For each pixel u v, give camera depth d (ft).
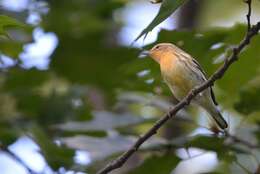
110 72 53.62
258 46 39.96
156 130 27.78
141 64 41.78
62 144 40.14
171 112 27.48
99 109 50.96
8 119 44.80
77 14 55.42
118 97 46.19
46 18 54.54
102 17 56.95
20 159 39.96
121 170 46.42
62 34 55.62
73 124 41.50
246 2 24.66
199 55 40.47
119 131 42.09
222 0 65.67
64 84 53.78
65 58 55.01
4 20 27.50
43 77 49.98
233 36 40.16
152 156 36.11
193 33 38.93
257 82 45.75
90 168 38.42
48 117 45.47
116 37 57.93
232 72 41.27
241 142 36.04
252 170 37.29
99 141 39.83
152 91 44.14
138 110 57.47
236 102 38.06
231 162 36.01
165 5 23.76
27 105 46.75
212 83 26.68
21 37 50.37
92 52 55.26
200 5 58.34
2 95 47.70
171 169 36.52
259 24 24.88
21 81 49.55
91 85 53.01
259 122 39.22
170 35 38.88
